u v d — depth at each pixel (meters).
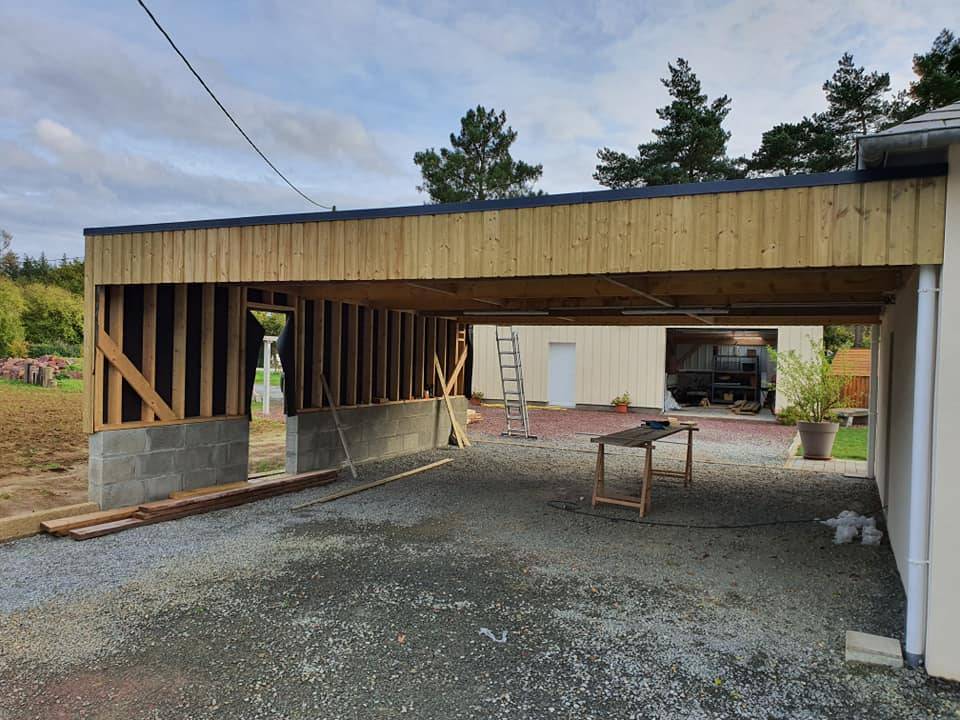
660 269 3.69
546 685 2.76
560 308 7.54
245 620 3.40
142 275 5.34
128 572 4.15
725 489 7.19
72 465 7.86
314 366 7.57
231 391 6.57
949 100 15.80
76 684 2.72
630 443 5.94
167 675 2.81
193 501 5.70
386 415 8.98
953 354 2.89
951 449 2.89
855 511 6.13
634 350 16.41
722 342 16.38
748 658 3.05
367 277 4.58
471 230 4.25
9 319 19.23
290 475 7.19
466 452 9.87
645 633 3.32
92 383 5.38
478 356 18.45
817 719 2.52
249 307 6.74
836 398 9.47
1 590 3.81
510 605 3.68
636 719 2.50
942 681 2.86
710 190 3.55
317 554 4.59
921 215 3.02
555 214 3.99
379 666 2.91
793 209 3.33
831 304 6.15
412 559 4.51
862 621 3.51
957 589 2.87
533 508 6.16
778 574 4.30
